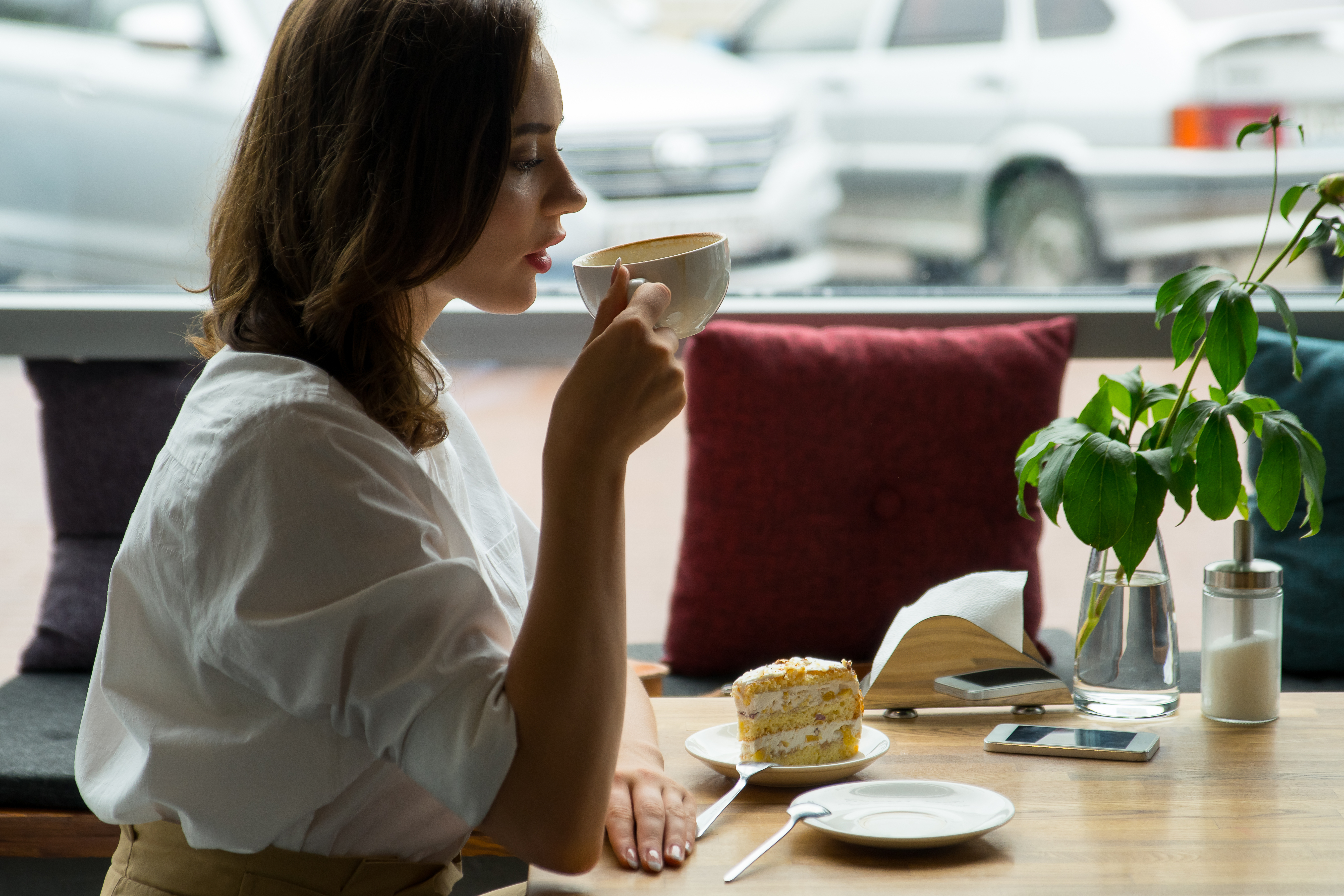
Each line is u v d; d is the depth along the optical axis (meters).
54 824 1.66
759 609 2.01
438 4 0.90
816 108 2.48
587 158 2.49
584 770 0.83
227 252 1.00
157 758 0.90
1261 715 1.20
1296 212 2.40
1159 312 1.27
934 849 0.92
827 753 1.08
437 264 0.93
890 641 1.28
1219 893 0.84
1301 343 2.06
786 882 0.88
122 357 2.31
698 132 2.49
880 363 2.04
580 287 1.00
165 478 0.90
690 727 1.26
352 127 0.91
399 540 0.85
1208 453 1.15
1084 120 2.43
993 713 1.27
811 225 2.49
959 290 2.48
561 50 2.48
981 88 2.43
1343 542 1.96
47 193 2.42
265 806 0.89
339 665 0.82
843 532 2.01
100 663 0.97
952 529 2.00
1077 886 0.85
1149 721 1.22
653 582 2.63
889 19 2.44
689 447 2.06
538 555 0.89
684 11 2.47
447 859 1.00
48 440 2.18
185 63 2.41
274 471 0.84
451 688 0.83
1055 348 2.09
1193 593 2.50
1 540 2.68
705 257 0.97
